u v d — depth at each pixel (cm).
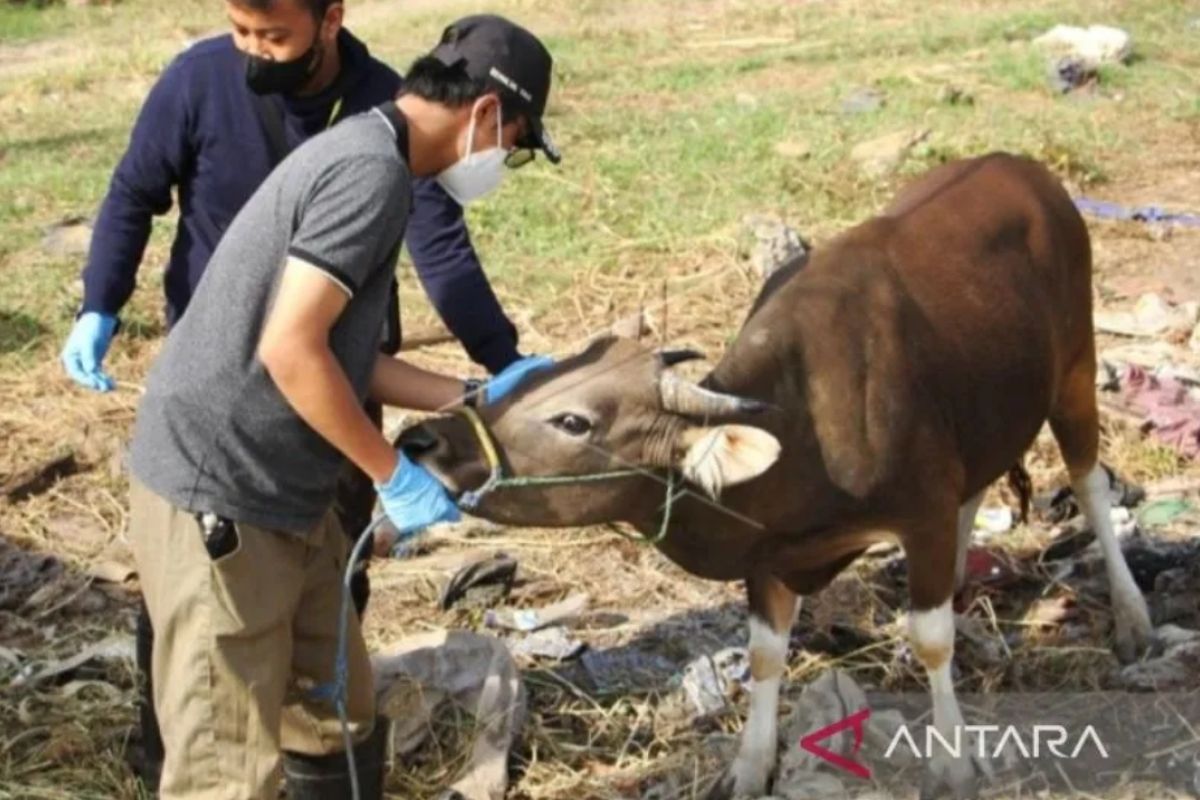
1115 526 612
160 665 396
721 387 431
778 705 521
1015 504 641
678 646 563
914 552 462
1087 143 1035
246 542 384
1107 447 672
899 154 984
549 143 398
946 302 474
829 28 1383
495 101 381
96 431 725
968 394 472
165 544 385
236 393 377
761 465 396
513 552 628
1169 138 1058
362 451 373
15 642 579
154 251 901
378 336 386
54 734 511
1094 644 555
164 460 383
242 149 442
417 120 379
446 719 507
